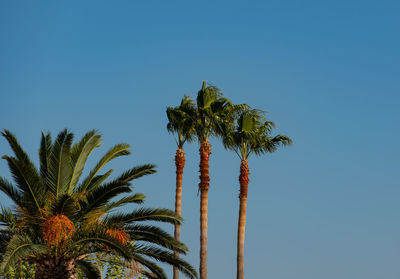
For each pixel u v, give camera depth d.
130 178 28.02
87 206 27.17
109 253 27.56
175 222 27.81
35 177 26.52
